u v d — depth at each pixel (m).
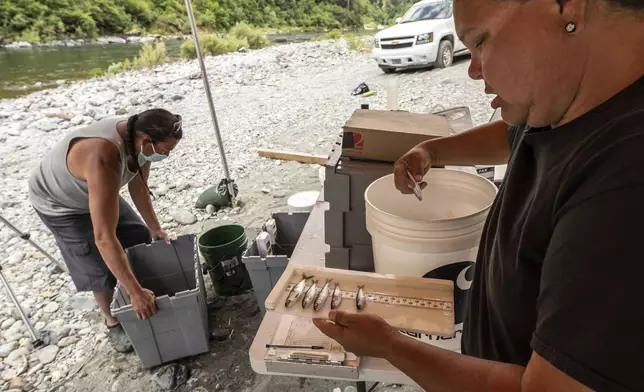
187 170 4.50
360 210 1.18
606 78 0.42
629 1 0.38
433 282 0.94
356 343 0.65
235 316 2.40
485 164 1.06
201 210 3.65
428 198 1.13
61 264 2.92
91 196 1.81
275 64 10.56
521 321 0.55
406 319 0.88
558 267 0.38
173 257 2.45
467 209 1.08
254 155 4.76
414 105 5.80
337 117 5.84
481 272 0.71
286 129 5.55
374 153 1.25
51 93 8.98
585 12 0.39
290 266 1.07
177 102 7.54
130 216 2.45
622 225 0.34
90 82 10.25
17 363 2.20
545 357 0.38
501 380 0.48
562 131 0.46
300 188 3.89
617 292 0.33
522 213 0.54
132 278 1.87
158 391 1.98
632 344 0.33
